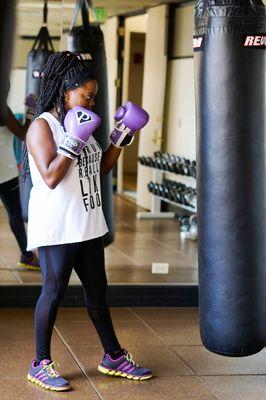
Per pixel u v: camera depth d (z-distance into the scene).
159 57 8.42
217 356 3.73
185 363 3.61
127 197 9.59
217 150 2.72
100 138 4.58
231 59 2.65
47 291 3.18
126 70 9.77
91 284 3.29
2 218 6.66
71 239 3.11
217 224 2.78
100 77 4.54
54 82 3.08
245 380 3.39
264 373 3.50
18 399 3.05
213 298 2.87
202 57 2.71
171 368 3.53
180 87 8.09
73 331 4.07
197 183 2.87
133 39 10.03
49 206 3.10
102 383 3.28
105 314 3.34
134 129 3.23
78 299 4.59
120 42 9.64
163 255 6.11
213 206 2.77
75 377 3.35
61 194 3.09
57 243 3.11
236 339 2.88
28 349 3.71
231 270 2.81
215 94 2.69
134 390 3.21
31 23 5.61
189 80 7.86
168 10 8.24
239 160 2.71
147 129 8.73
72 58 3.09
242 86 2.66
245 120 2.69
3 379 3.28
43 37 5.52
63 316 4.38
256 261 2.84
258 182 2.78
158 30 8.42
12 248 5.84
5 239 6.09
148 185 8.23
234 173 2.72
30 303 4.57
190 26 7.79
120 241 6.75
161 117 8.43
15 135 5.07
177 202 7.54
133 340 3.97
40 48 5.48
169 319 4.43
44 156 3.01
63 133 3.07
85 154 3.11
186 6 7.90
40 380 3.20
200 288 2.95
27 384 3.23
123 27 9.59
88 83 3.05
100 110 4.57
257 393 3.22
